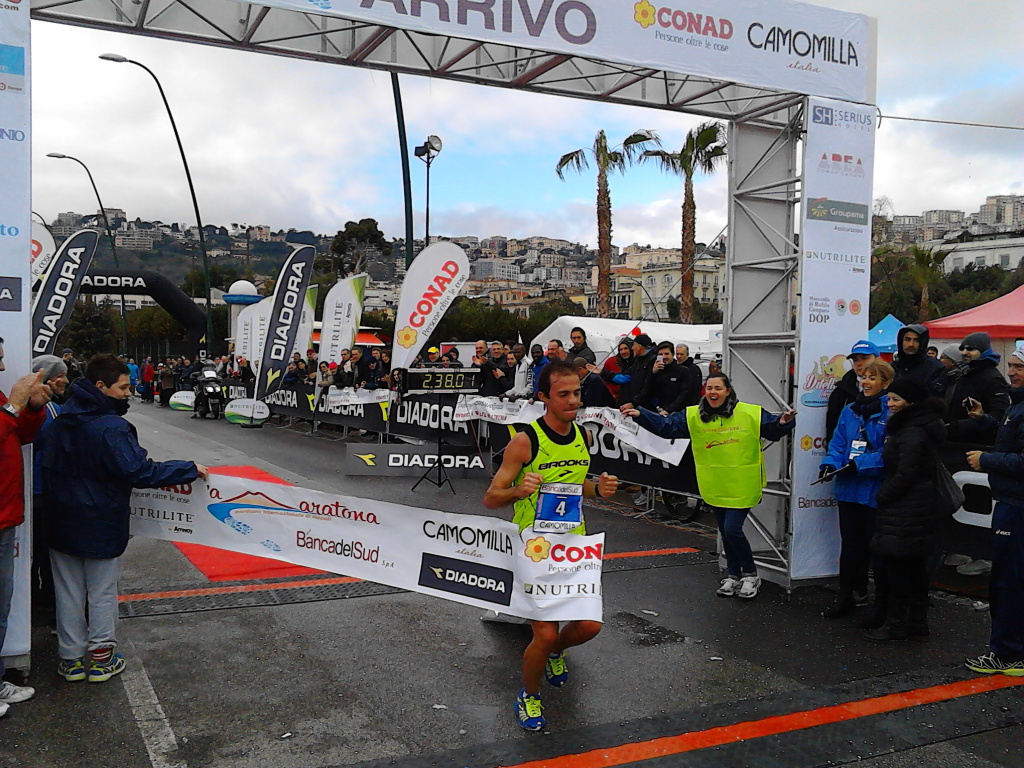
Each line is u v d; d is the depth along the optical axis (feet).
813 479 19.89
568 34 17.42
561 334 63.10
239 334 68.69
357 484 33.73
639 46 18.06
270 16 18.92
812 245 19.53
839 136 19.90
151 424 64.23
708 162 85.66
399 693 13.47
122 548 13.38
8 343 12.84
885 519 16.10
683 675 14.61
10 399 12.05
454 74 20.81
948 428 20.59
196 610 17.51
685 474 26.53
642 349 30.58
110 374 13.05
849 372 19.39
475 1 16.60
